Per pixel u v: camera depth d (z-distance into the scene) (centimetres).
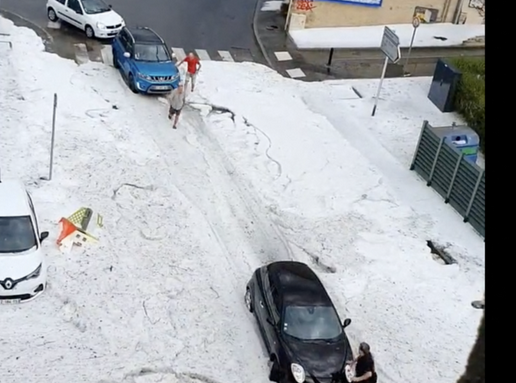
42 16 2638
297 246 1658
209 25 2802
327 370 1216
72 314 1324
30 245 1364
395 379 1318
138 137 1962
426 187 1958
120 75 2286
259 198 1811
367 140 2162
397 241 1716
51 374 1189
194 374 1248
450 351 1409
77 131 1911
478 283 1612
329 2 2850
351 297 1518
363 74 2609
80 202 1642
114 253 1506
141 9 2828
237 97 2273
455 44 2948
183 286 1461
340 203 1834
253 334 1370
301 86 2445
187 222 1666
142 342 1295
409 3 2981
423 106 2411
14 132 1838
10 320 1281
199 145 1989
